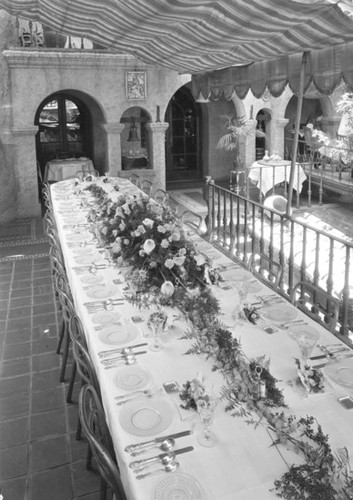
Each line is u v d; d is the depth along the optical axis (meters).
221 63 6.93
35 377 5.22
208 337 3.42
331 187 12.34
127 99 12.62
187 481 2.32
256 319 3.91
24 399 4.84
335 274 7.57
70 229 7.05
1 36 11.41
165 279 4.50
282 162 11.73
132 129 13.55
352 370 3.21
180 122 16.05
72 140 14.30
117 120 12.66
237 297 4.44
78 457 4.04
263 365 3.07
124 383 3.14
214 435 2.63
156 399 2.96
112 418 2.84
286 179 11.56
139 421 2.76
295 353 3.46
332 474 2.28
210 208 8.39
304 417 2.75
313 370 3.02
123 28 5.58
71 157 14.23
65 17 5.79
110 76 12.32
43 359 5.58
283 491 2.19
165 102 12.98
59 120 13.91
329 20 4.13
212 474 2.37
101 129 13.77
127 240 5.16
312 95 13.65
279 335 3.72
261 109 13.80
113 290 4.71
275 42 5.07
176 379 3.18
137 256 4.87
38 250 9.69
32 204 12.12
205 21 4.54
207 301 3.96
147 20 4.88
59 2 5.20
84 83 12.13
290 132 16.12
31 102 11.70
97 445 2.52
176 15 4.44
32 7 5.73
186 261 4.61
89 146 14.31
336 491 2.18
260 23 4.36
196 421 2.74
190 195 14.23
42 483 3.76
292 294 4.80
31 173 11.99
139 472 2.40
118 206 6.09
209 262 4.91
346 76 4.98
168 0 3.97
